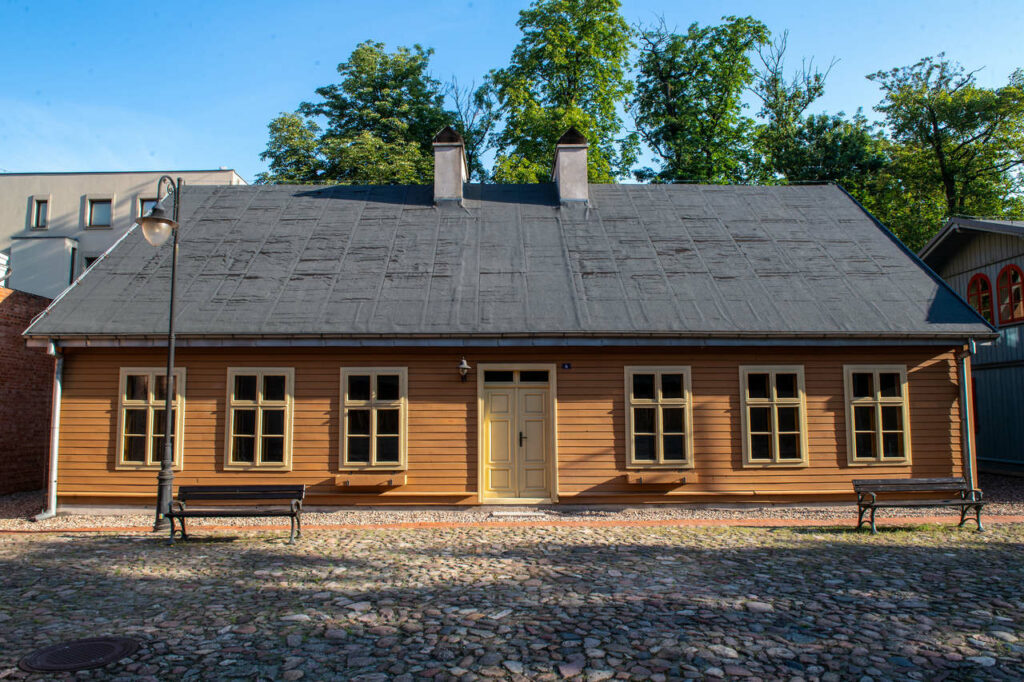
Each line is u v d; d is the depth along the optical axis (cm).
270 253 1459
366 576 798
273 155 3131
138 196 3291
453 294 1327
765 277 1385
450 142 1694
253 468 1246
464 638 591
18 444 1605
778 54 3700
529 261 1434
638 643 577
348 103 3412
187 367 1265
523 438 1280
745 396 1272
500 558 884
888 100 3741
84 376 1270
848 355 1288
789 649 564
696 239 1522
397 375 1269
